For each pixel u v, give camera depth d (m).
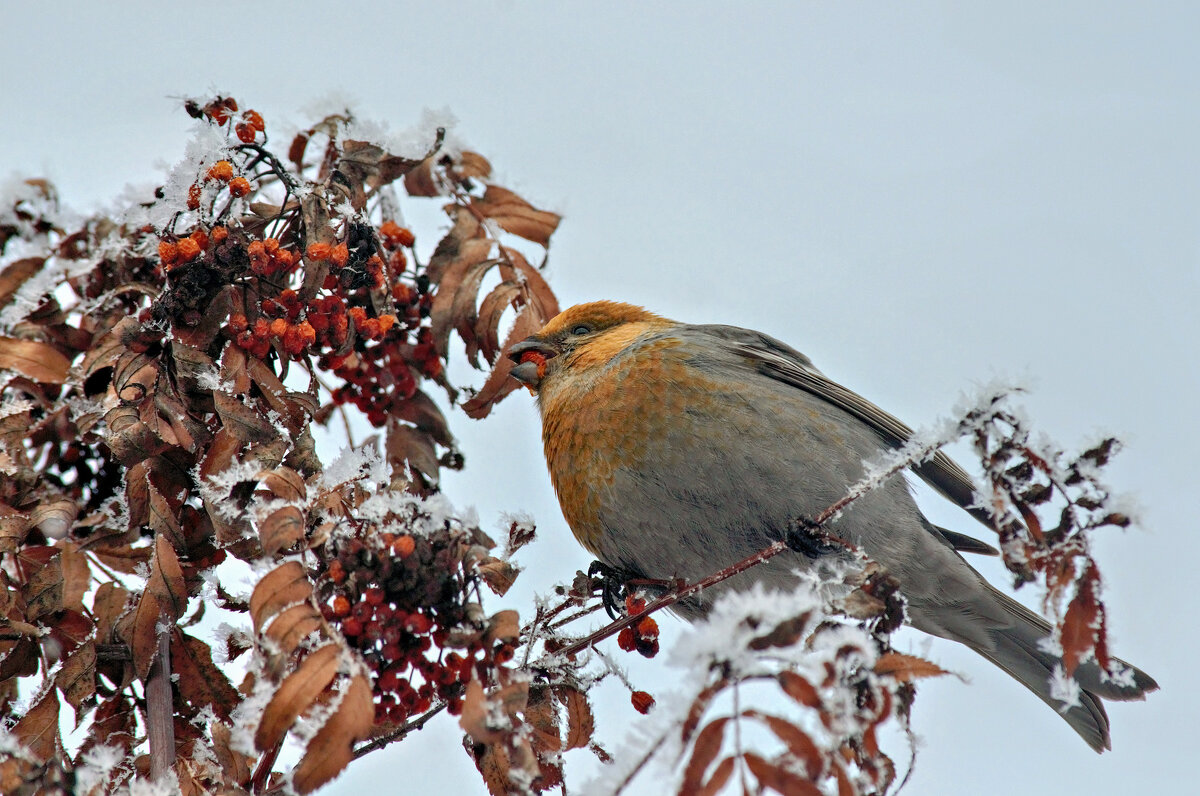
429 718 4.68
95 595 4.68
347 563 4.29
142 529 4.91
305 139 5.77
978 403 4.79
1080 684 7.82
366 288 5.50
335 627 4.18
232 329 4.96
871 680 3.88
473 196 6.34
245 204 5.37
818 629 4.39
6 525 4.86
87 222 5.51
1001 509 4.58
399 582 4.29
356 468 4.59
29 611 4.64
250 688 4.51
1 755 4.27
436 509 4.42
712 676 3.60
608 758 5.08
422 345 5.91
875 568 4.58
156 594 4.50
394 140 5.90
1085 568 4.41
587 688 5.12
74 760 4.46
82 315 5.49
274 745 4.36
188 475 4.75
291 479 4.40
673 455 7.55
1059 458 4.60
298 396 4.95
